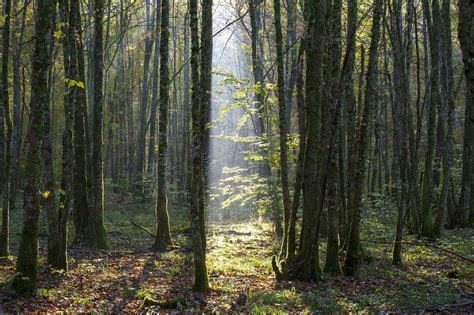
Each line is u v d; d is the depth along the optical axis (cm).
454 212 2108
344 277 1132
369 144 2838
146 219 2416
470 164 2069
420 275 1141
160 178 1591
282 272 1124
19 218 2209
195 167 989
